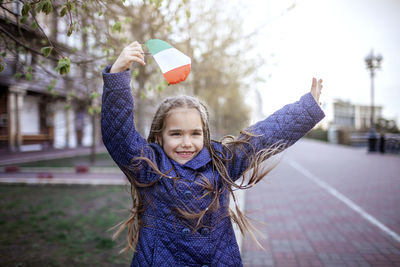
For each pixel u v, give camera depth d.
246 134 1.62
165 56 1.44
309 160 16.08
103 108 1.42
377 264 3.57
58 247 4.03
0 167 11.91
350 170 11.74
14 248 3.97
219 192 1.52
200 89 7.98
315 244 4.20
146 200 1.51
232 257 1.51
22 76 3.12
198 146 1.52
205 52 6.55
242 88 8.03
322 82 1.70
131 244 1.68
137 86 5.32
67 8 1.85
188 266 1.42
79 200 6.72
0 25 2.67
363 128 32.38
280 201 6.83
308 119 1.60
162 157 1.51
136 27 3.85
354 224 5.04
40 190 7.92
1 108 18.22
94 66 3.23
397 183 8.69
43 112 10.63
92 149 13.70
